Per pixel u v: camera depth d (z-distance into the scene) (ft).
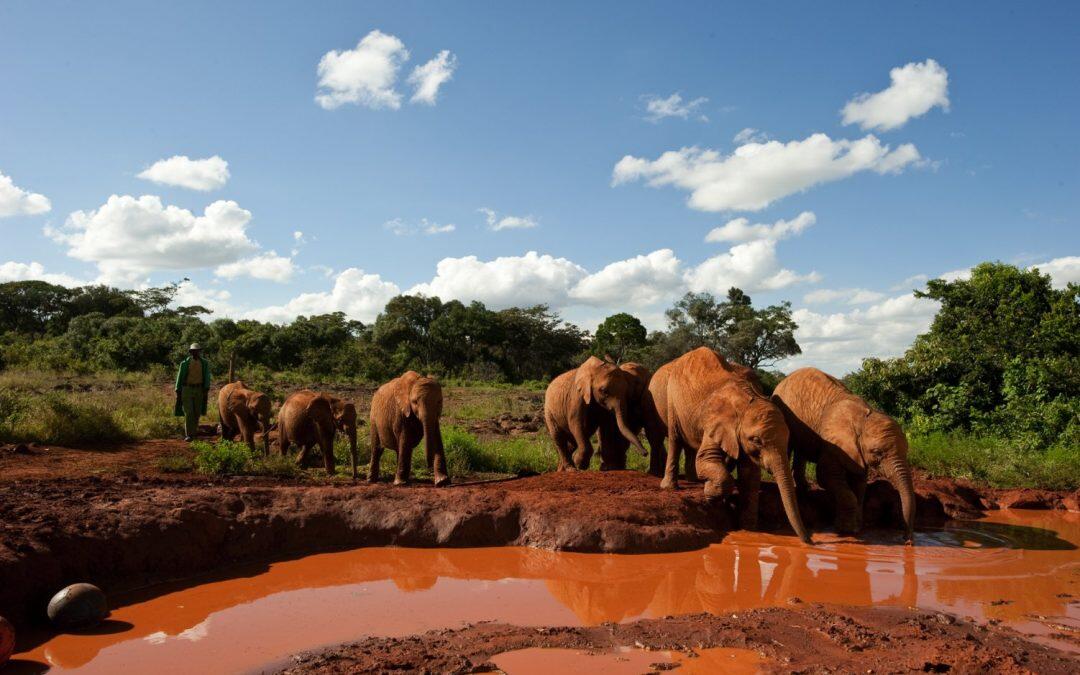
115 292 202.39
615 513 29.60
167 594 23.68
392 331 184.24
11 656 18.28
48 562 21.85
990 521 35.17
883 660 17.29
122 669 17.66
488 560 27.63
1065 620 20.65
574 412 44.04
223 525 27.32
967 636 18.92
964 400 61.62
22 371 87.86
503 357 196.34
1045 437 54.24
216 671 17.49
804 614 20.89
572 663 17.28
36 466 38.11
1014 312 71.56
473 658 17.65
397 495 30.81
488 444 50.67
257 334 130.21
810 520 33.24
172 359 106.73
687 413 34.14
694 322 173.68
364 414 74.64
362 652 18.20
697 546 29.14
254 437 50.16
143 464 40.52
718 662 17.26
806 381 34.58
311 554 28.37
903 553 28.40
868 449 30.91
